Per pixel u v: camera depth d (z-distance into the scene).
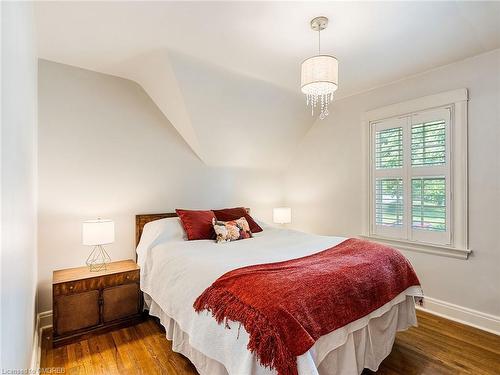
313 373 1.21
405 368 1.92
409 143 2.93
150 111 3.14
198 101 2.90
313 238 2.83
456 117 2.59
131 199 3.00
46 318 2.45
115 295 2.43
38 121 2.45
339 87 3.22
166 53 2.38
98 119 2.79
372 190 3.29
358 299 1.63
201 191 3.60
